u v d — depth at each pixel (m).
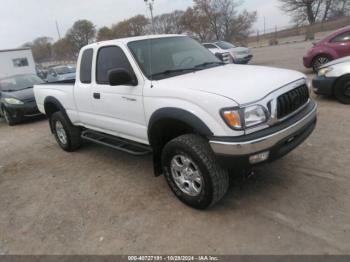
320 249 2.72
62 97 5.37
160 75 3.79
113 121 4.33
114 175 4.67
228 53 15.16
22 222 3.72
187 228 3.21
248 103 2.92
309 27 49.75
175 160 3.51
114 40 4.21
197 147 3.17
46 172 5.14
